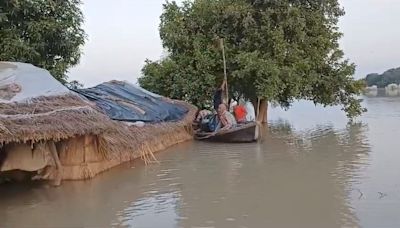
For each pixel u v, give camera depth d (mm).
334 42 24109
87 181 10516
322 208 7801
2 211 8195
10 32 14648
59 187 9977
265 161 12875
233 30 22562
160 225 7176
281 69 21203
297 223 7066
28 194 9398
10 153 9328
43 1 15086
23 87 10406
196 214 7699
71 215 7875
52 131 8969
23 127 8531
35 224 7426
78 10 16016
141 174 11297
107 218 7645
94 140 11000
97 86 17500
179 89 22406
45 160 9711
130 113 15000
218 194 9047
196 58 21938
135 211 8008
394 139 16906
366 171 10789
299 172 11000
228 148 15961
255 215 7539
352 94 24875
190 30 23109
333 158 12961
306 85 22469
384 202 7996
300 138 18609
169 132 16297
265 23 22078
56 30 15133
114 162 12086
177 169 11945
